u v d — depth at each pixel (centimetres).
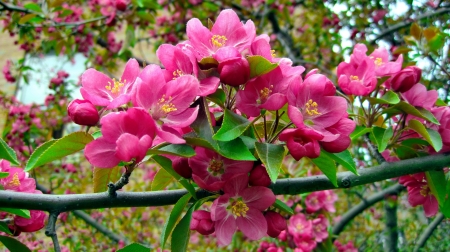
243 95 32
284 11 120
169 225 34
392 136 44
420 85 43
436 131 42
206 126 31
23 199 32
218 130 30
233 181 33
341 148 32
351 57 44
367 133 45
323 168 36
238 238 89
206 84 31
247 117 35
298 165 73
